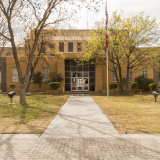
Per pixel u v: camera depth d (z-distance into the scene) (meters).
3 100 15.07
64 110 9.84
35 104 12.43
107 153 3.76
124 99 16.41
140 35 20.67
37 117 7.84
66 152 3.81
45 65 26.22
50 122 6.86
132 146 4.17
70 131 5.54
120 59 22.41
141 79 25.31
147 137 4.84
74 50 30.80
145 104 12.71
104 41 20.91
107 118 7.63
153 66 23.72
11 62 26.08
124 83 26.08
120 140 4.60
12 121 6.98
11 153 3.75
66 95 21.42
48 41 22.12
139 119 7.45
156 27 20.28
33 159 3.47
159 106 11.60
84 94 23.33
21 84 12.83
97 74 25.64
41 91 26.23
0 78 27.94
